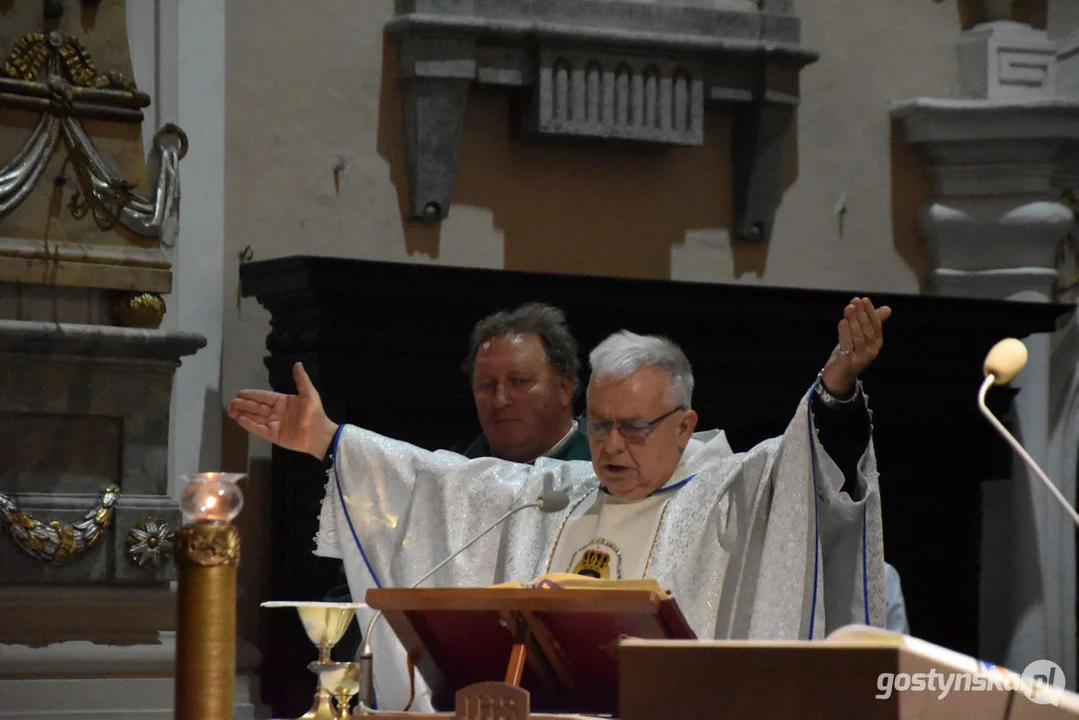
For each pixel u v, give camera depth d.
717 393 18.92
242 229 18.36
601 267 20.20
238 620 17.80
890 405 20.02
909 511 20.89
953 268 21.78
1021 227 21.45
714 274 20.78
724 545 11.27
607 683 8.57
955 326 19.81
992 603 21.81
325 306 16.95
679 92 19.94
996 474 21.31
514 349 14.45
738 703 6.79
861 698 6.59
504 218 19.77
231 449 18.03
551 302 17.89
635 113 19.73
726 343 18.86
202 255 18.02
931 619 20.98
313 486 17.28
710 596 11.18
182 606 6.93
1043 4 22.44
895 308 19.33
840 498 10.62
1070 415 22.08
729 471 11.44
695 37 19.80
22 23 16.39
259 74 18.59
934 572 21.00
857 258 21.50
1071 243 22.17
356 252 18.98
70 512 16.34
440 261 19.39
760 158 20.67
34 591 16.30
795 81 20.69
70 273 16.31
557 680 8.70
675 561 11.27
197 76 18.08
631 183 20.42
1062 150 21.69
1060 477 21.98
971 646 21.12
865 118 21.64
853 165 21.55
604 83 19.59
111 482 16.64
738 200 20.83
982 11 22.23
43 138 16.34
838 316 19.06
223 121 18.27
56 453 16.41
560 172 20.08
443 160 19.09
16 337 15.95
